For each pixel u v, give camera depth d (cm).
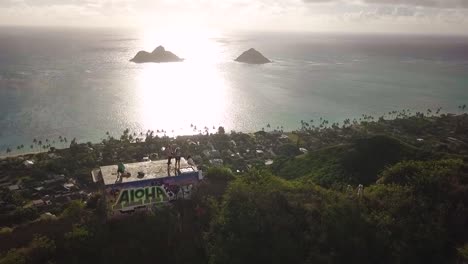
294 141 18900
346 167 8969
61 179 12988
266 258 3675
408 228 4159
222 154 16388
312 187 5059
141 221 3950
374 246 3916
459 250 3828
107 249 3672
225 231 3950
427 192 4919
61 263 3528
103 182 4125
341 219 4128
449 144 18038
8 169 14038
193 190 4353
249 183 4953
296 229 4000
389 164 8481
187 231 3988
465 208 4425
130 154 15562
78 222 4141
